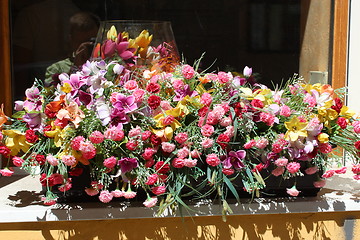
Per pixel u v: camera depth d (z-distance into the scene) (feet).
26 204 7.24
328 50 8.87
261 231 7.34
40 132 6.95
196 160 6.82
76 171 6.88
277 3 9.05
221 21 8.87
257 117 7.11
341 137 7.44
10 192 7.80
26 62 8.54
